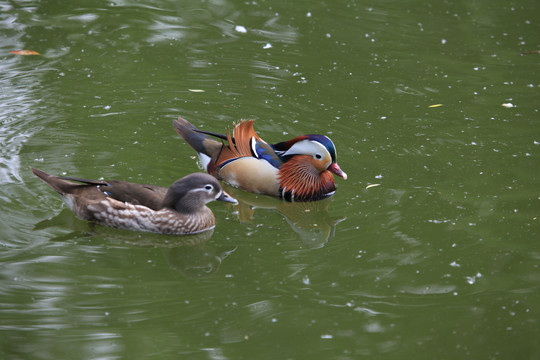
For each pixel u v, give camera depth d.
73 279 9.91
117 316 9.10
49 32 18.42
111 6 20.39
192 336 8.75
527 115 15.47
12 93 15.34
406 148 14.09
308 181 12.93
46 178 11.62
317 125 14.88
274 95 16.09
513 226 11.47
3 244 10.67
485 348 8.67
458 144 14.25
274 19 20.12
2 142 13.48
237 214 12.47
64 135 13.96
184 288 9.81
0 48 17.30
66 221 11.59
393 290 9.84
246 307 9.38
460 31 19.69
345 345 8.65
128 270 10.28
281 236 11.52
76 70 16.62
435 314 9.31
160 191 11.88
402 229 11.45
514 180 12.94
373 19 20.36
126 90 15.95
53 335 8.67
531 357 8.52
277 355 8.44
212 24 19.64
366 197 12.47
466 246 10.93
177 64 17.31
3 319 8.91
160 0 21.02
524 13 20.92
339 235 11.34
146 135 14.31
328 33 19.38
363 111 15.51
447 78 17.12
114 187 11.65
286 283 9.97
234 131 13.30
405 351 8.57
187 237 11.54
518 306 9.51
